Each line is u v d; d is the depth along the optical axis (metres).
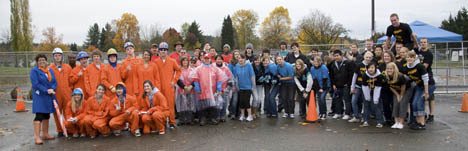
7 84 22.48
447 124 9.06
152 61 9.34
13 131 9.26
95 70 8.66
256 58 10.29
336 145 7.22
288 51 11.80
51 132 9.02
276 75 10.17
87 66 8.73
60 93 8.42
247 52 10.73
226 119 10.19
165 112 8.45
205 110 9.51
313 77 9.97
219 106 9.42
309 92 9.91
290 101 10.22
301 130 8.66
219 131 8.67
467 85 17.27
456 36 17.41
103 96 8.23
